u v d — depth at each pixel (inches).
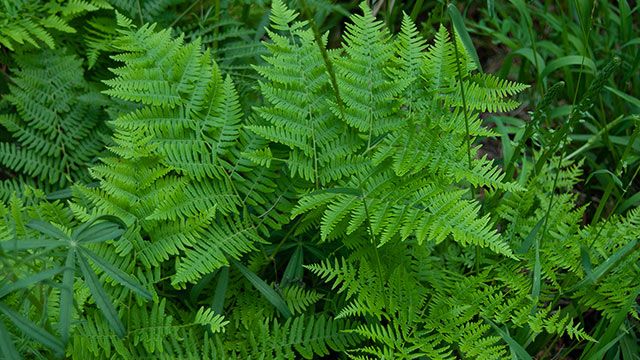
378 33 61.3
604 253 62.4
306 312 62.6
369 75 60.8
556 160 68.7
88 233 52.1
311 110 60.4
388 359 56.9
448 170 59.6
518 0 75.2
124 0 68.3
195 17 71.8
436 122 61.0
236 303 62.2
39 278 49.7
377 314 58.7
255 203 60.7
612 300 61.5
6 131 66.4
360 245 61.8
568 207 65.0
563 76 81.3
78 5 66.1
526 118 78.7
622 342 64.1
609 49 79.3
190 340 57.4
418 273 61.8
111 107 65.9
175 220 58.2
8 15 64.7
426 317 60.1
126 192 58.7
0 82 67.2
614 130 76.5
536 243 60.9
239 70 69.6
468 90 60.9
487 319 59.6
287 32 69.9
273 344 58.9
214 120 60.5
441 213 57.6
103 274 57.0
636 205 72.9
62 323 50.1
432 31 75.2
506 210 64.8
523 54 74.2
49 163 65.1
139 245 58.2
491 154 76.2
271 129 59.4
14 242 50.4
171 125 59.9
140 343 57.4
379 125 60.7
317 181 60.4
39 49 66.9
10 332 54.1
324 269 59.4
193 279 57.5
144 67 60.2
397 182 59.6
